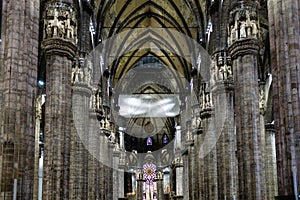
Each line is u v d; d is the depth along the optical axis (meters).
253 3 24.42
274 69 15.87
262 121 37.03
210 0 35.56
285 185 14.95
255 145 23.11
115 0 41.81
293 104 15.05
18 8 16.30
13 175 15.41
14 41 16.03
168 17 47.44
